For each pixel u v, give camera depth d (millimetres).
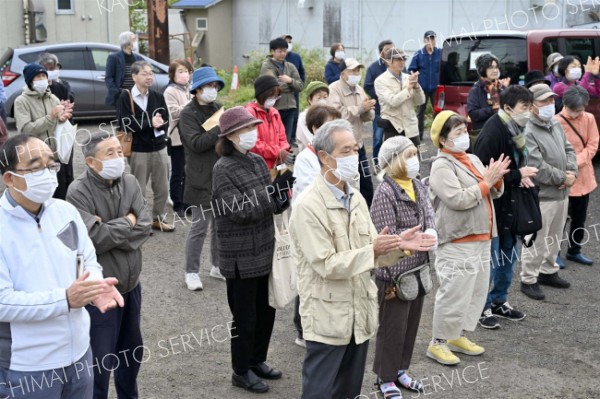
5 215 3180
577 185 7207
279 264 4762
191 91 6652
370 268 3564
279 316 6184
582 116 7195
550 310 6309
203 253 7660
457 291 5172
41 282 3191
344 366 3889
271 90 5984
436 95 11305
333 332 3727
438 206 5266
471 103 7559
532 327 5957
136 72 7797
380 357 4660
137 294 4277
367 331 3840
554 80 9250
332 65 12695
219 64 24797
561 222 6598
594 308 6355
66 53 15422
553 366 5270
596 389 4934
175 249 7758
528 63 10562
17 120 7566
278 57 11719
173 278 6914
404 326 4590
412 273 4504
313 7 21250
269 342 5250
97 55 15734
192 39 24891
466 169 5199
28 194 3154
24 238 3188
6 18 18828
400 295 4469
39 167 3150
